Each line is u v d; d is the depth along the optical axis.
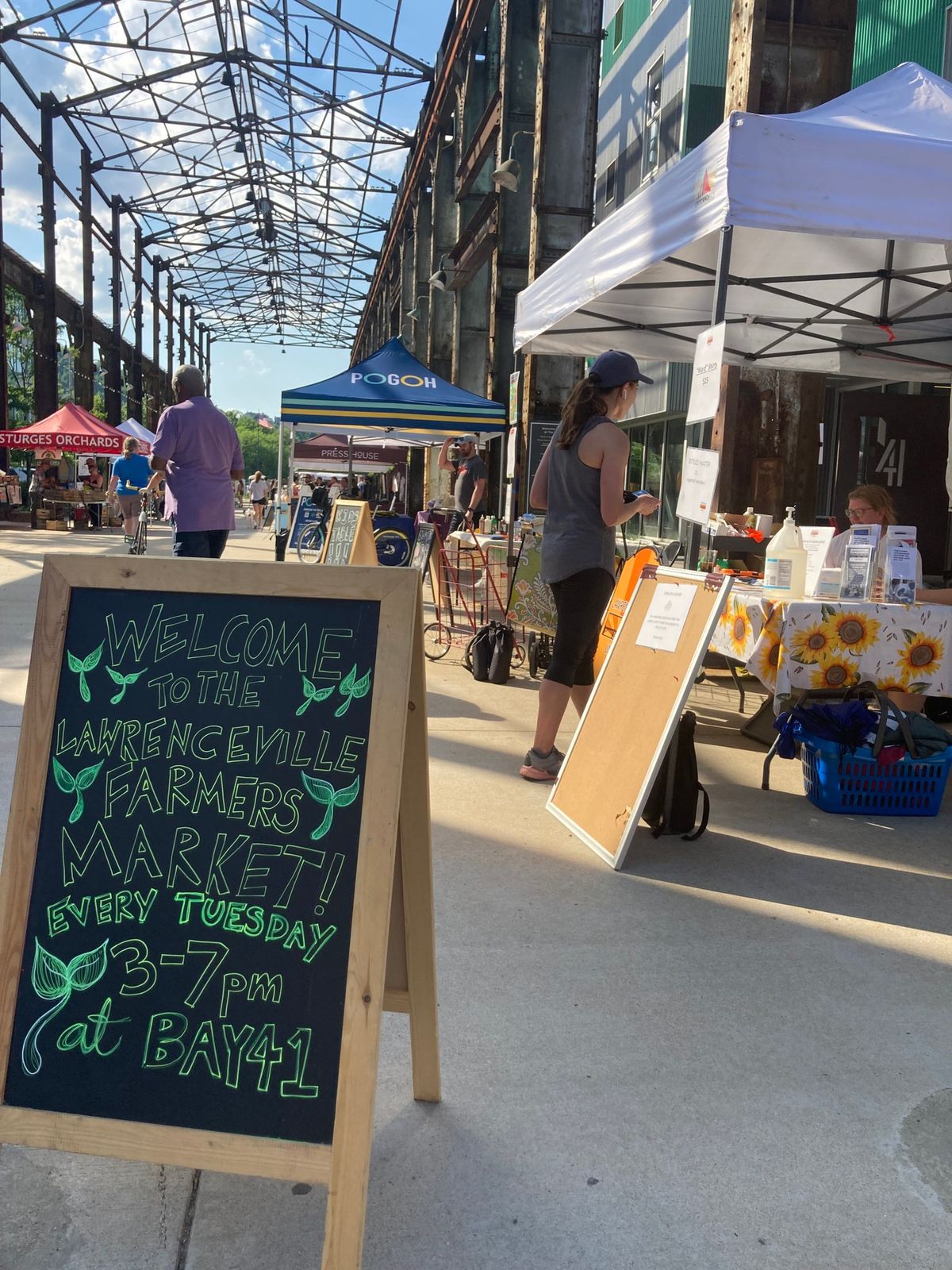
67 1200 1.72
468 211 20.11
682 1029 2.29
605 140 18.64
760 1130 1.93
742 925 2.86
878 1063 2.18
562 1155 1.84
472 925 2.81
